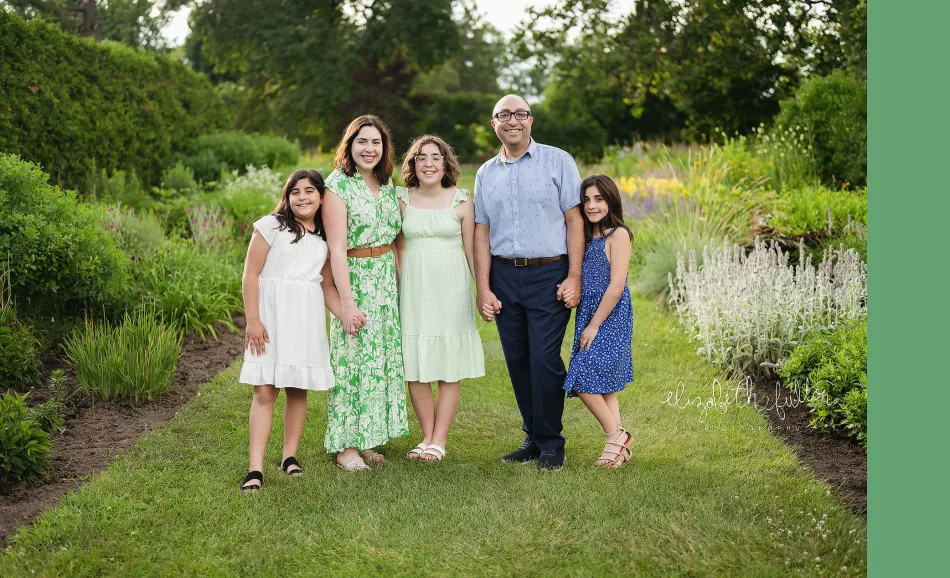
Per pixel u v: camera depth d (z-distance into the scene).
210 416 4.65
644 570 2.97
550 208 4.05
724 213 8.59
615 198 4.05
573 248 4.06
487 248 4.21
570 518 3.37
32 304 5.52
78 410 4.61
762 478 3.76
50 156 8.20
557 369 4.08
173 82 12.09
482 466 4.05
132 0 26.94
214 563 3.01
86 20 20.12
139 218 7.97
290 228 3.83
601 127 29.05
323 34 27.58
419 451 4.21
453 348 4.14
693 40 13.48
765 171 10.36
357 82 31.28
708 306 5.86
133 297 6.04
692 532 3.20
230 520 3.36
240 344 6.21
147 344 5.12
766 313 5.52
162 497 3.55
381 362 4.06
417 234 4.13
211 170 11.79
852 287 5.46
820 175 10.32
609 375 4.00
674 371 5.64
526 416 4.30
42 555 3.01
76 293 5.57
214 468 3.92
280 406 4.96
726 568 2.96
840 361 4.48
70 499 3.46
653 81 15.00
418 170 4.08
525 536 3.21
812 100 10.99
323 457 4.16
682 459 4.07
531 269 4.07
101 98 9.49
